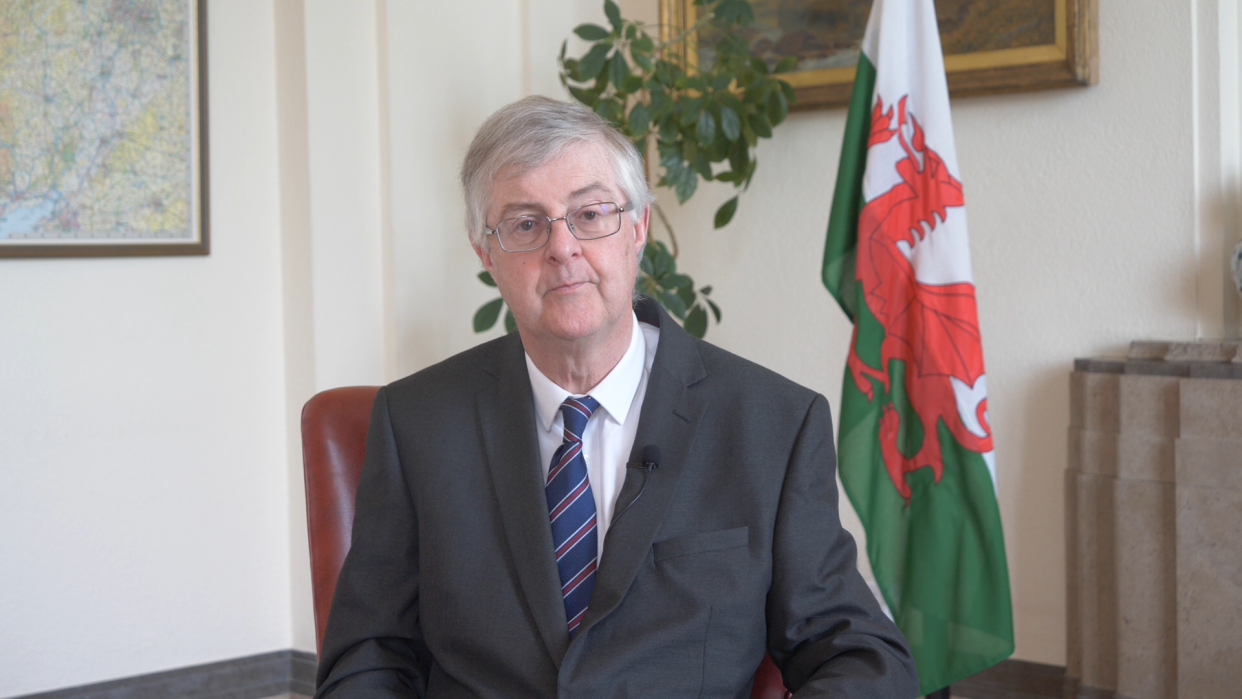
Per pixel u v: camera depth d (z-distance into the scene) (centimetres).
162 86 319
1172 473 261
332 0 325
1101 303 287
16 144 300
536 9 341
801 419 147
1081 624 279
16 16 298
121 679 318
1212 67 270
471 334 341
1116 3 280
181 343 326
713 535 139
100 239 312
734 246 340
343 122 328
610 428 151
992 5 286
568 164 140
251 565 340
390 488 151
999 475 303
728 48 314
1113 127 282
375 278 333
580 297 142
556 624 137
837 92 308
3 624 302
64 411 309
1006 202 298
